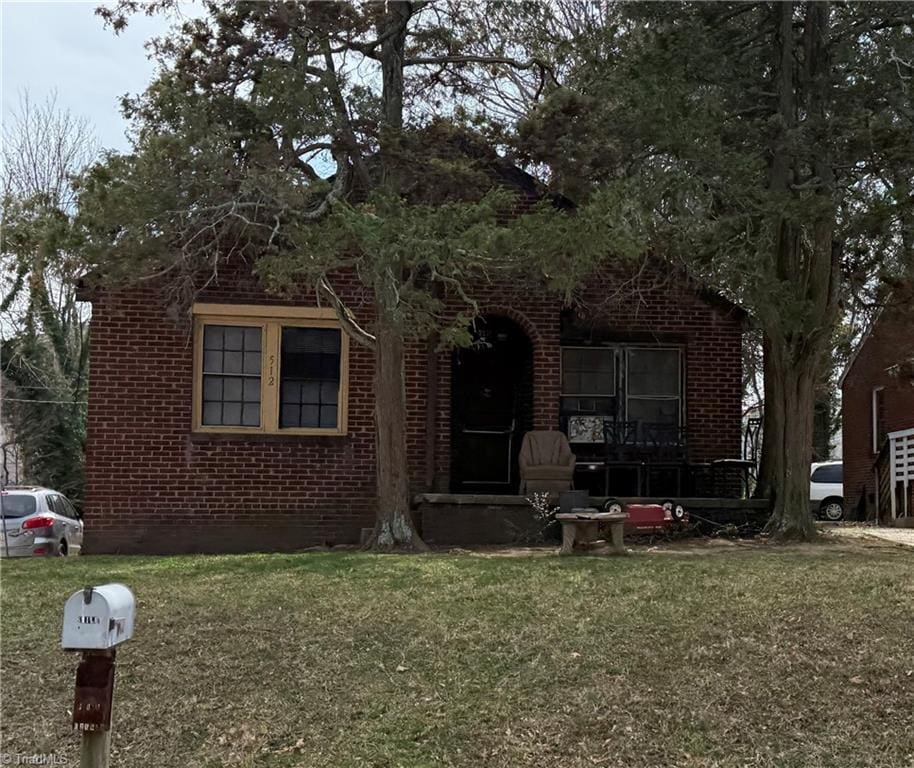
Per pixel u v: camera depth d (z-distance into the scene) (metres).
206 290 13.44
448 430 13.80
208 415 13.58
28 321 28.09
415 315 9.68
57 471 28.73
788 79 11.91
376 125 10.72
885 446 21.28
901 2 11.61
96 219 9.21
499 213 13.57
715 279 11.93
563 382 14.68
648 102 10.95
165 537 13.24
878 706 5.43
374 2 10.80
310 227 9.86
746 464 13.59
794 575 8.36
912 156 10.87
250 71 10.60
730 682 5.77
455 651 6.41
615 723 5.40
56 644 6.90
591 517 10.27
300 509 13.52
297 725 5.60
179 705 5.89
